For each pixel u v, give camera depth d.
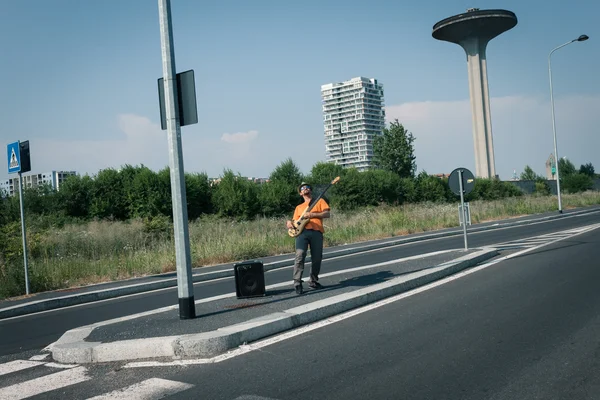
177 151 7.11
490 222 29.41
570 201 44.88
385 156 51.09
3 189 30.61
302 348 5.61
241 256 16.95
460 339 5.61
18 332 7.94
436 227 26.55
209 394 4.41
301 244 8.52
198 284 12.38
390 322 6.54
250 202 34.28
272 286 9.87
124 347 5.73
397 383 4.41
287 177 41.94
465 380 4.41
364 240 21.78
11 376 5.39
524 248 14.39
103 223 25.50
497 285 8.71
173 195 7.11
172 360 5.50
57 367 5.63
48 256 17.20
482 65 58.94
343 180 41.94
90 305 10.32
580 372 4.45
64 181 32.84
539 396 4.01
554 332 5.69
